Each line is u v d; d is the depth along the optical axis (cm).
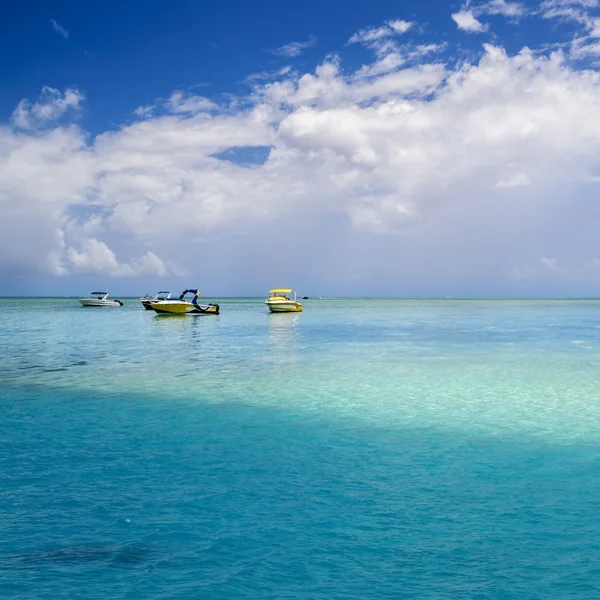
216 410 1261
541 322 5462
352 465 857
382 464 862
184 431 1068
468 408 1277
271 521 650
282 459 888
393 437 1023
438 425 1113
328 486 764
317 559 562
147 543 596
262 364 2089
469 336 3559
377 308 10788
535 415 1203
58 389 1530
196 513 673
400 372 1869
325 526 636
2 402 1350
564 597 491
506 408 1277
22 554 572
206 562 557
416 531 621
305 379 1714
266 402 1350
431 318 6359
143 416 1198
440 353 2495
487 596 493
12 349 2664
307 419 1170
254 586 514
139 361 2184
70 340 3200
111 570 541
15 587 510
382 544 591
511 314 7756
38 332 3862
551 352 2533
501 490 746
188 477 801
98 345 2884
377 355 2406
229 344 2948
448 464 861
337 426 1109
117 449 944
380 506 693
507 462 871
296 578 527
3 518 657
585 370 1919
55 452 925
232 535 614
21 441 994
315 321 5528
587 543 591
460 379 1714
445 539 602
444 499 715
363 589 507
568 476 803
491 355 2411
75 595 498
